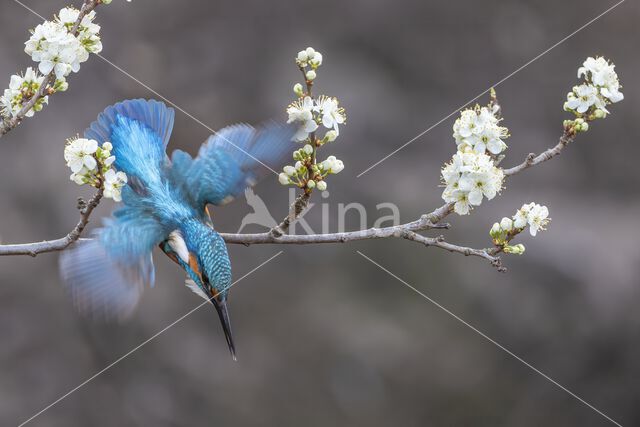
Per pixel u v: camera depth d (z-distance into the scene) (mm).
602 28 16578
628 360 14898
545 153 5242
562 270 15141
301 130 4766
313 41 15547
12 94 4984
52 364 13781
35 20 13750
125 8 14734
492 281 15164
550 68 16453
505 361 15117
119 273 4398
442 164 15500
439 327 15070
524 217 5035
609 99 5215
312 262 14977
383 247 14977
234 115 14906
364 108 15344
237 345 14594
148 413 13984
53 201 13562
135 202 4918
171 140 14656
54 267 14016
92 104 14164
